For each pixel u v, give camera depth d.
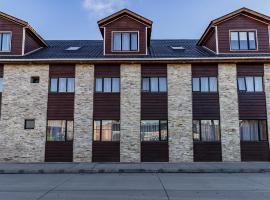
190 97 17.77
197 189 8.62
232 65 18.03
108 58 17.88
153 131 17.62
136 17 19.17
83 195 7.65
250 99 17.78
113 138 17.61
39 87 17.95
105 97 17.89
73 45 22.55
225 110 17.66
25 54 19.02
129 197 7.39
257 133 17.61
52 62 17.92
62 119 17.70
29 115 17.69
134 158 17.31
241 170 13.30
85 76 18.06
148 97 17.83
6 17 18.97
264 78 17.91
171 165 15.23
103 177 11.52
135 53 18.91
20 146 17.42
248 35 18.94
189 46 21.98
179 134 17.47
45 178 11.27
